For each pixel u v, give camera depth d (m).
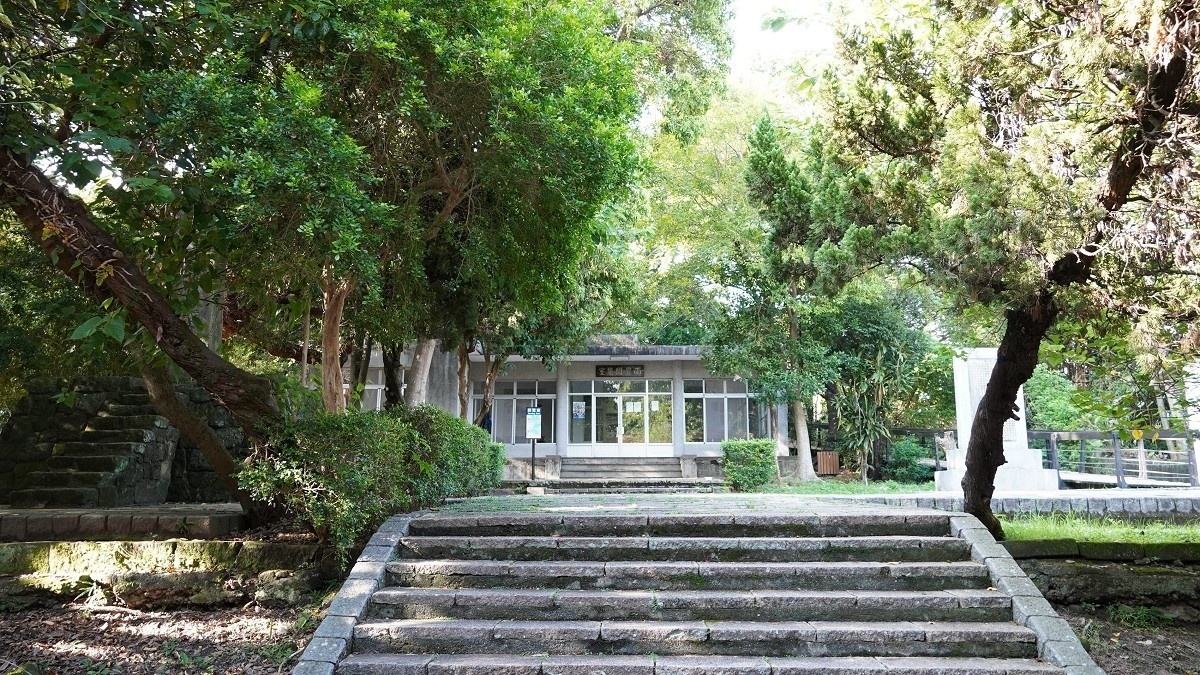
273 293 7.72
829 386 25.38
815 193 6.39
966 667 4.62
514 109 6.28
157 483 10.55
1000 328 7.12
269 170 4.92
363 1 5.82
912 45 6.19
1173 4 4.36
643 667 4.65
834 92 6.31
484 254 7.59
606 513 6.60
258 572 6.18
